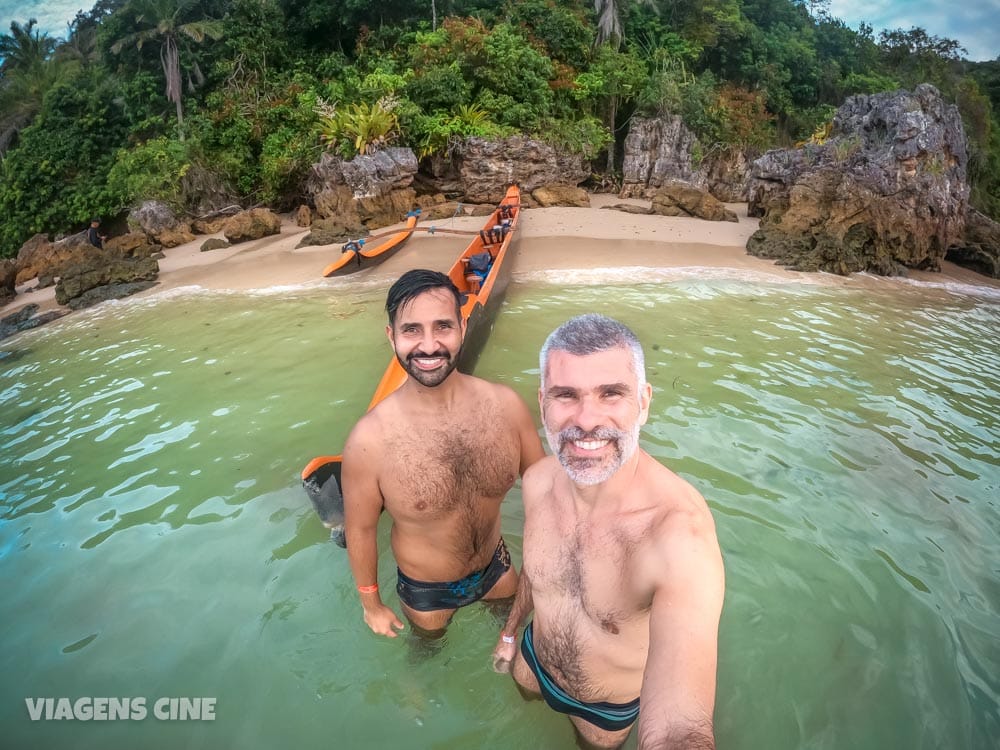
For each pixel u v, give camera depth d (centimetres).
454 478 132
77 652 155
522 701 134
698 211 859
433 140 944
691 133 1084
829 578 169
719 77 1505
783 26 1745
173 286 612
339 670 146
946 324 425
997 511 201
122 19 1275
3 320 567
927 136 618
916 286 566
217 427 275
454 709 135
